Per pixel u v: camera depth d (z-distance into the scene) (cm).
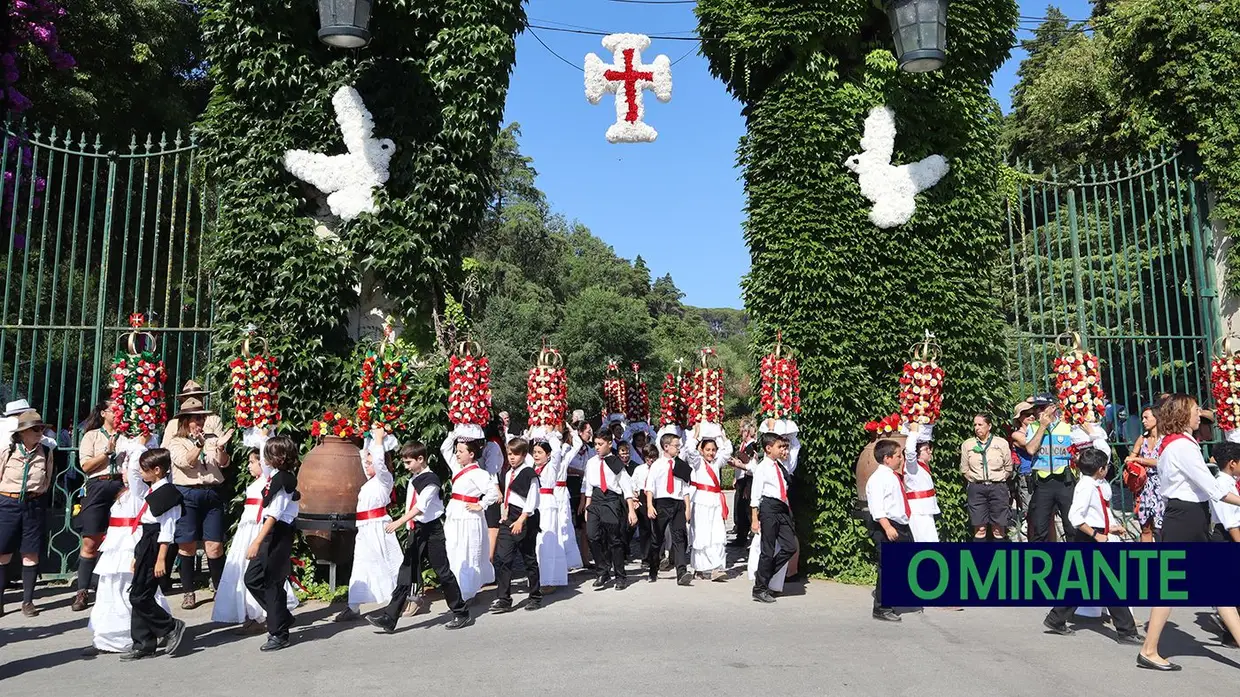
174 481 848
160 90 1933
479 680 574
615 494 959
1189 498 618
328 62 999
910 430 873
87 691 558
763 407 982
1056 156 1983
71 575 944
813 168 1064
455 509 787
